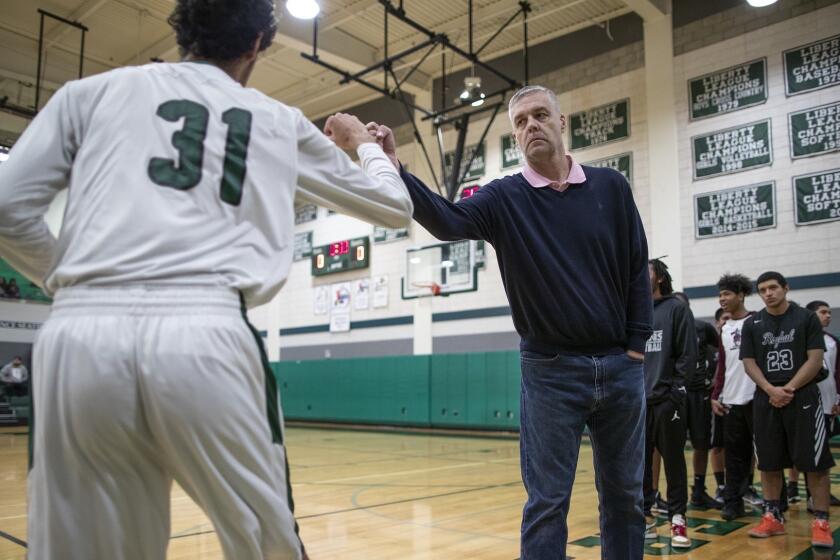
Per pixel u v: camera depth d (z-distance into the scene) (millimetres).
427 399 11875
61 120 1192
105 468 1112
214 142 1202
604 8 10477
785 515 4324
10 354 12922
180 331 1075
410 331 12664
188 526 3828
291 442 10062
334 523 4012
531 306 1968
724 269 9219
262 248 1222
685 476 3592
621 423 1964
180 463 1112
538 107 2047
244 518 1122
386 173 1528
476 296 11766
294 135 1319
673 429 3607
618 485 1977
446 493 5164
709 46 9625
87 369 1056
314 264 14492
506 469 6703
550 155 2018
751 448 4277
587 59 10867
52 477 1094
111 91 1214
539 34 11305
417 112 12961
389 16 10859
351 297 13773
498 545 3449
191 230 1143
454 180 10266
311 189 1372
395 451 8617
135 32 11750
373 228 13594
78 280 1111
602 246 1985
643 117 10172
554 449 1913
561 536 1883
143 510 1146
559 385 1929
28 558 1105
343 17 10945
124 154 1163
